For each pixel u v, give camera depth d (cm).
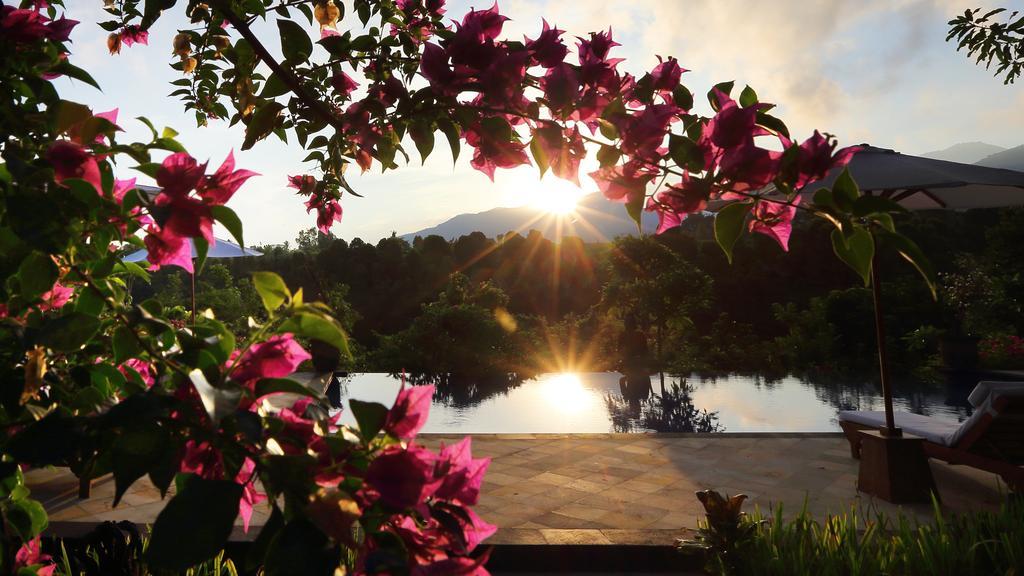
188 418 84
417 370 1380
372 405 80
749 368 1452
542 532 389
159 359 92
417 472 79
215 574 254
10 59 119
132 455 81
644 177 128
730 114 112
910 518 425
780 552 313
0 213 101
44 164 102
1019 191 590
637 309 1509
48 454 82
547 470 551
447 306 1470
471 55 135
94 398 108
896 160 531
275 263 1808
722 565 311
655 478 527
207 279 1512
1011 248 1647
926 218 2219
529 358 1464
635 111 137
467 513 86
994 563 299
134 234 121
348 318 1478
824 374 1359
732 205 116
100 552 243
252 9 199
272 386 87
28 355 103
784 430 852
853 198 101
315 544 72
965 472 552
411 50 204
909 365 1386
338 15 199
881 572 291
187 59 227
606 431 852
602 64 139
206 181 102
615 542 374
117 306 98
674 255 1562
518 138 164
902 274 1806
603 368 1469
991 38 534
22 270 102
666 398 1088
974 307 1480
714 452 616
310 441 90
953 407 973
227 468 88
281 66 181
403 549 80
